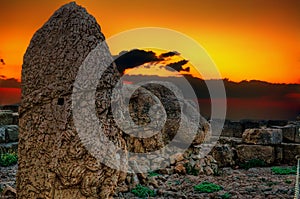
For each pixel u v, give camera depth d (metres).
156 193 11.21
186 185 12.32
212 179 13.26
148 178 11.98
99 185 5.69
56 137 5.67
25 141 5.91
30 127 5.88
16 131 17.09
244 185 12.56
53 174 5.66
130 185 11.34
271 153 16.20
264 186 12.41
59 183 5.67
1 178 12.41
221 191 11.73
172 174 13.36
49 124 5.74
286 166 16.12
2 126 17.25
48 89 5.79
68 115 5.65
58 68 5.78
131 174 11.52
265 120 19.36
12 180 12.15
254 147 16.27
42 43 5.98
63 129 5.65
